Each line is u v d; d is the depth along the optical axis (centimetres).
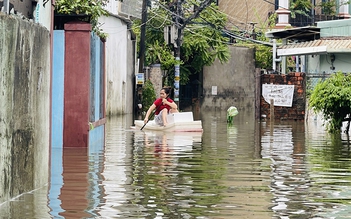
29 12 1559
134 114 4438
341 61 4134
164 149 2053
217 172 1573
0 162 1151
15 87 1203
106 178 1469
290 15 5841
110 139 2391
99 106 2284
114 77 4162
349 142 2355
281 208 1189
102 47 2352
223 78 5738
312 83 3841
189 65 5362
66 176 1489
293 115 3762
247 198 1270
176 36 4659
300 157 1881
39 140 1362
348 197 1289
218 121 3684
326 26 4297
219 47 5325
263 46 5972
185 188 1362
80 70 1998
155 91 4828
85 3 2047
